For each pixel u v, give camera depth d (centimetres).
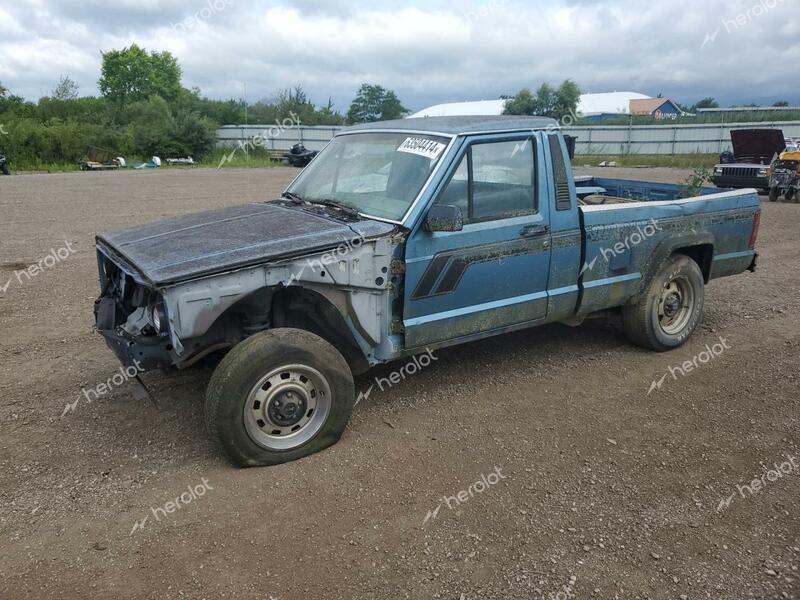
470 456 393
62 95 4722
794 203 1727
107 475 368
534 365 539
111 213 1419
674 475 374
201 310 347
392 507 340
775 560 302
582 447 404
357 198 454
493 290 454
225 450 364
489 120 461
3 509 335
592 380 509
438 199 418
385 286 405
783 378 513
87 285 790
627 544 312
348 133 524
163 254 371
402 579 287
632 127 3909
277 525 324
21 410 448
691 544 313
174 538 313
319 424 390
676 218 551
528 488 359
